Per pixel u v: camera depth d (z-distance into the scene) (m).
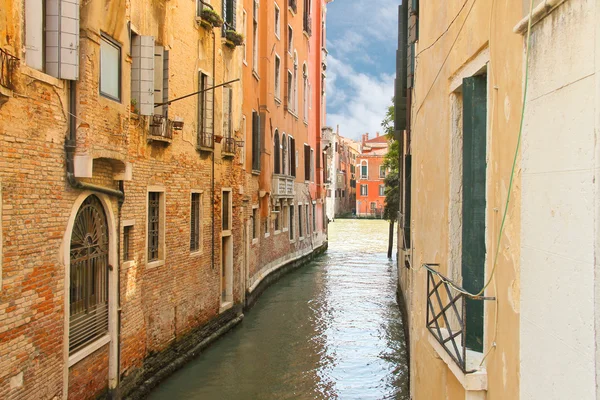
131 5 9.38
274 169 23.00
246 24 17.50
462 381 3.95
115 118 8.11
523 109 3.12
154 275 10.30
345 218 78.75
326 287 21.91
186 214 11.86
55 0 6.70
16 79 5.94
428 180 6.39
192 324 12.20
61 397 7.01
